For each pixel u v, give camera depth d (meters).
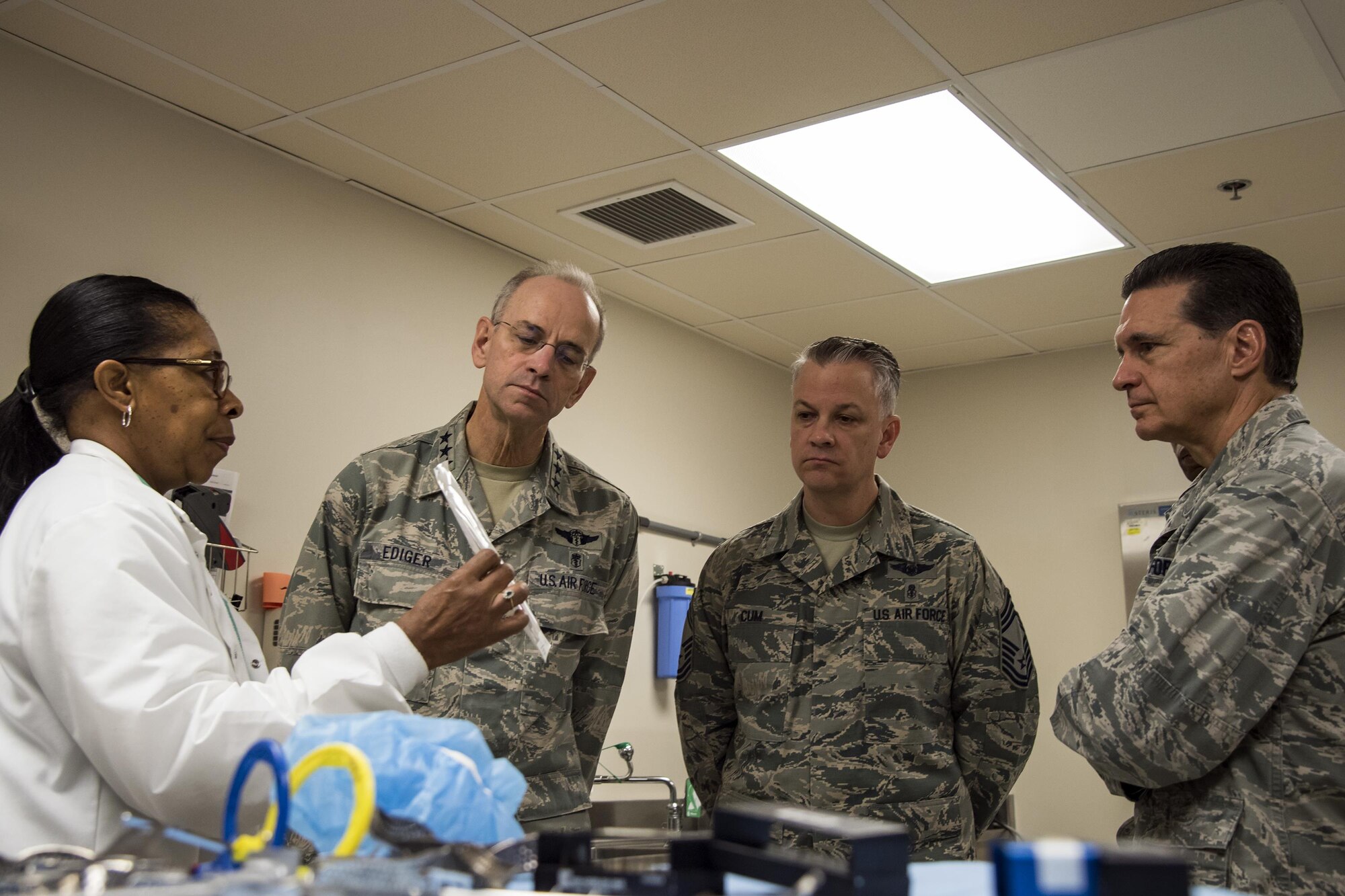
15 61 2.86
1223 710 1.34
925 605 2.15
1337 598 1.36
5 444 1.36
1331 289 4.53
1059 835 4.98
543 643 1.40
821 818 0.78
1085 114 3.16
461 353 3.99
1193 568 1.40
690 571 4.97
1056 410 5.41
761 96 3.07
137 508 1.18
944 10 2.67
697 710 2.31
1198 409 1.57
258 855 0.71
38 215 2.86
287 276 3.44
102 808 1.15
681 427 5.01
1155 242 4.05
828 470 2.17
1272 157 3.40
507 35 2.79
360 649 1.21
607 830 0.91
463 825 0.84
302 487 3.38
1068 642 5.16
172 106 3.19
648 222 3.92
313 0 2.65
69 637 1.07
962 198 3.72
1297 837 1.33
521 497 2.00
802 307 4.81
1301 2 2.62
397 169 3.56
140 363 1.32
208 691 1.09
